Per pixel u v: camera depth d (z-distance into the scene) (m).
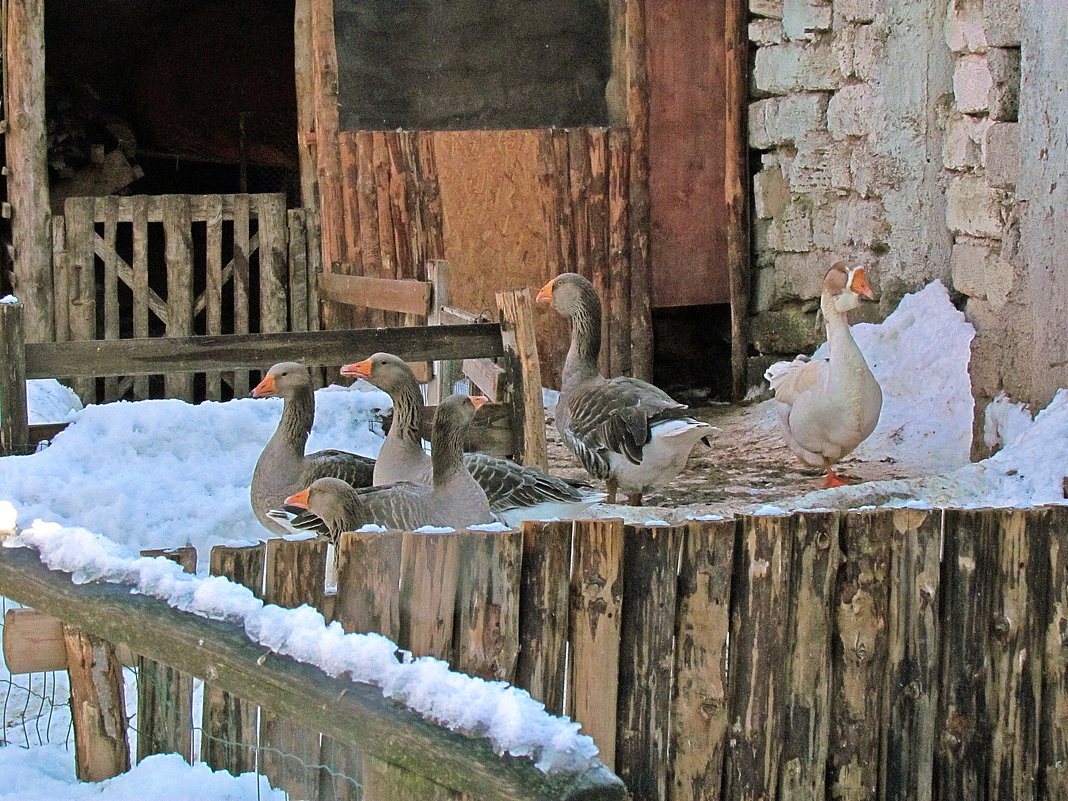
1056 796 5.03
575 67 13.43
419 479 7.67
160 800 4.71
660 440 8.49
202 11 16.58
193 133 16.53
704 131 13.70
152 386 13.80
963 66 10.11
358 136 13.10
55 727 5.77
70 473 8.64
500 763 3.63
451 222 13.27
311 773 4.73
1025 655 4.96
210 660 4.26
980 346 9.82
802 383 9.43
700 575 4.68
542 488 7.59
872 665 4.86
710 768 4.75
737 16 13.45
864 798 4.91
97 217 13.13
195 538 8.41
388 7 13.09
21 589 4.61
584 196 13.51
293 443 8.05
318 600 4.63
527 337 9.08
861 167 12.07
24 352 8.77
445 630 4.55
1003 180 9.60
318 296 13.48
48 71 16.19
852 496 8.18
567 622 4.65
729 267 13.71
